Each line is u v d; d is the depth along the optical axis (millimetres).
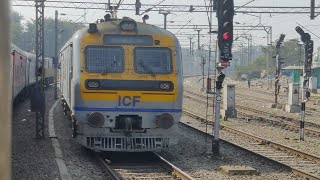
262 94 52406
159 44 12078
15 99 23703
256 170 10633
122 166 11406
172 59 12055
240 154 13164
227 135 17625
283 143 15734
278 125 21453
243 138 16828
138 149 11703
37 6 17000
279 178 10109
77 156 12492
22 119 20797
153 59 11945
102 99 11570
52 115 22453
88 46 11789
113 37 11945
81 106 11539
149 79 11750
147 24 12422
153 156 12664
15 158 11734
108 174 10312
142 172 10688
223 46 12430
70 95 12789
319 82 61750
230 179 9922
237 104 36500
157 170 10938
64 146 13969
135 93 11680
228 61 12516
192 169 11008
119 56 11820
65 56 16234
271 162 11672
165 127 11719
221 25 12461
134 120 11773
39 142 14461
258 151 14016
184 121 23000
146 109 11734
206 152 13305
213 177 10117
